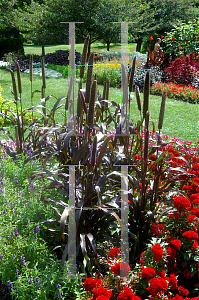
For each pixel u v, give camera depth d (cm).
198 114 796
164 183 247
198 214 218
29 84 1178
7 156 348
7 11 2200
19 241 198
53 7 1753
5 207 228
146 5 2189
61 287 183
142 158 230
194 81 1143
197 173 288
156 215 254
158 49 1259
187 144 429
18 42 2131
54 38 1830
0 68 1689
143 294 198
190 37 1462
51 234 242
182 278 228
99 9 1720
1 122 582
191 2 2645
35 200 237
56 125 299
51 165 308
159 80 1181
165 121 718
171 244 219
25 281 179
